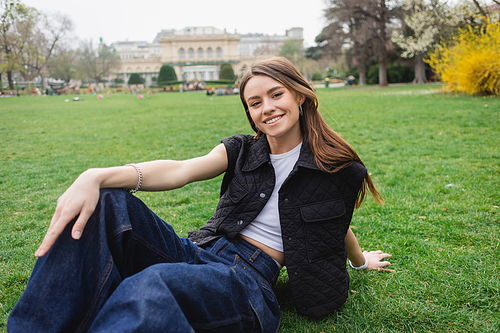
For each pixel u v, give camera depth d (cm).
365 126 859
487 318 178
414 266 229
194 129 996
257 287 149
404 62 4184
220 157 167
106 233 126
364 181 175
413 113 1033
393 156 546
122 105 2234
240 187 165
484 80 1388
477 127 739
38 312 115
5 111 1845
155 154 676
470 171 438
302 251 159
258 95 151
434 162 493
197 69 6812
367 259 229
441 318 179
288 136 162
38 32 5731
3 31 4894
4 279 232
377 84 4203
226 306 127
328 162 155
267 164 163
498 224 287
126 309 101
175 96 3375
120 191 133
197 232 179
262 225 165
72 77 6838
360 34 3459
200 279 119
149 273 108
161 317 100
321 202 158
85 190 123
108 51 7581
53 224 120
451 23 1895
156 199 397
